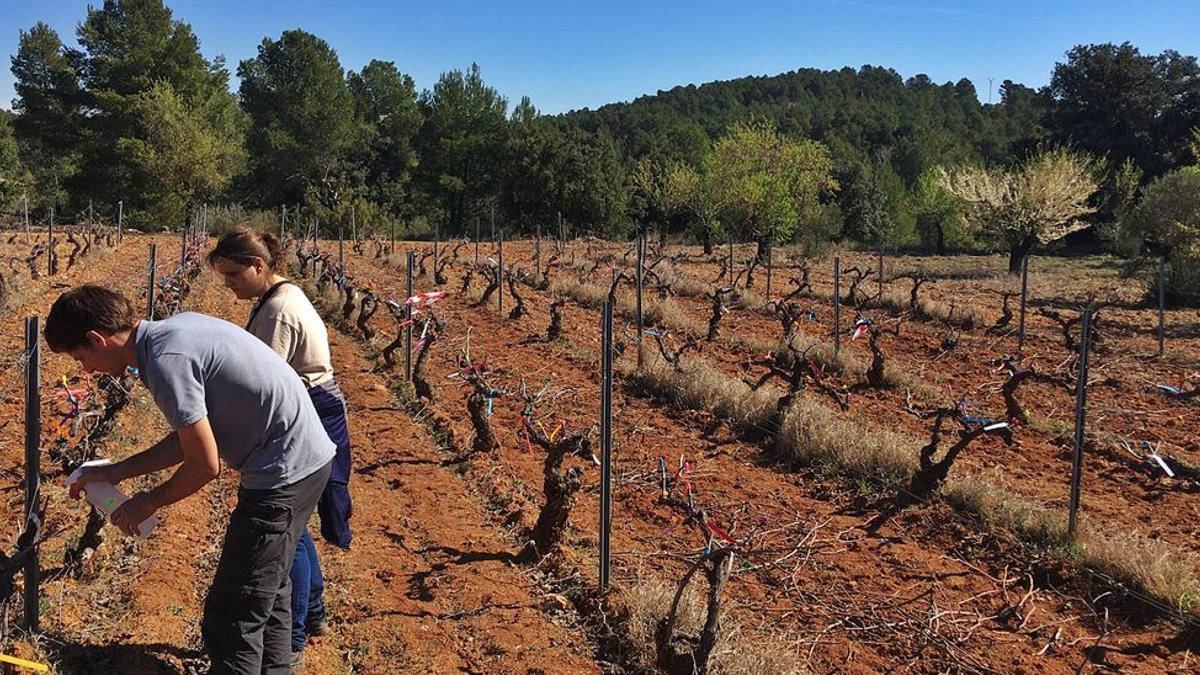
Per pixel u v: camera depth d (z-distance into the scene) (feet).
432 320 36.58
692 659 13.91
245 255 13.34
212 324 11.14
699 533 21.27
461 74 184.96
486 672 14.90
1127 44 163.32
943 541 21.63
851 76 517.55
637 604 16.28
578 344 45.55
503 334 48.19
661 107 352.90
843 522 22.66
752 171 123.13
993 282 85.92
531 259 94.02
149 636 14.53
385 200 177.06
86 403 22.77
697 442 29.01
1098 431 32.12
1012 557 20.65
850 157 234.17
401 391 33.76
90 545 16.48
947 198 126.31
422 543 19.95
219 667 11.46
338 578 17.84
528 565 18.94
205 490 22.20
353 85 190.80
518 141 165.58
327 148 167.63
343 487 14.61
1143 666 16.44
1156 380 41.83
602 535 17.29
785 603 18.22
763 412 29.89
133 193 131.64
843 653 16.44
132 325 10.81
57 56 149.48
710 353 45.32
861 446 26.12
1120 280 86.22
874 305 66.23
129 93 136.77
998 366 41.52
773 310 60.34
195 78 144.05
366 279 71.20
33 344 13.61
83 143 139.03
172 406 10.40
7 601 13.99
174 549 18.28
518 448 27.55
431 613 16.71
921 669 16.06
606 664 15.35
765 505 23.65
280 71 181.88
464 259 90.84
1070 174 94.17
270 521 11.30
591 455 19.01
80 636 14.26
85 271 69.62
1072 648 16.99
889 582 19.40
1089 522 22.08
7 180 122.31
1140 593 18.98
